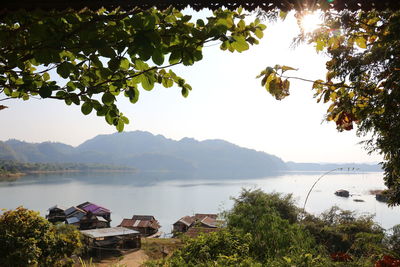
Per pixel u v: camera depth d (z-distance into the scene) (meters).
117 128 2.03
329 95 2.48
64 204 89.88
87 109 1.89
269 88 2.13
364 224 12.59
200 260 4.43
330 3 1.33
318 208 67.81
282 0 1.34
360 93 2.38
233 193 128.38
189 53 1.51
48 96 1.68
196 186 161.75
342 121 2.56
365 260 4.00
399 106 2.27
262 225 5.07
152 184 173.00
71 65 1.55
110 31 1.44
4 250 5.34
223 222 6.38
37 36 1.42
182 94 2.07
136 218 51.69
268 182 186.88
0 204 84.00
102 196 114.00
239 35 1.80
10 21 1.49
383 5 1.33
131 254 26.89
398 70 2.15
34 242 5.53
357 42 2.31
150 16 1.33
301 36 2.16
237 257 4.31
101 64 1.66
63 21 1.50
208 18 1.61
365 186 132.62
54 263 6.05
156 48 1.34
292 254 4.34
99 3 1.31
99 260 24.19
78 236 6.59
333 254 4.01
